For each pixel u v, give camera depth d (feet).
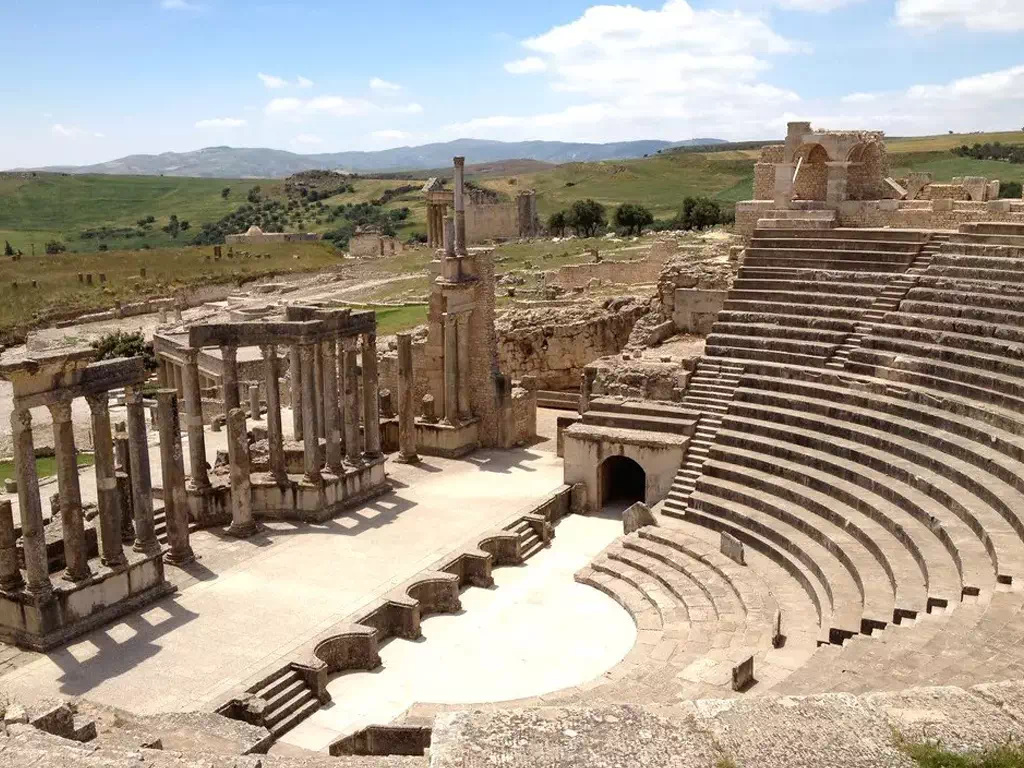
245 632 92.53
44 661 87.15
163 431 106.73
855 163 176.14
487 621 100.22
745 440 122.31
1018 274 124.88
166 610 97.50
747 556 105.19
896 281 136.46
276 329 120.47
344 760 42.06
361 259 495.00
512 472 146.20
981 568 78.54
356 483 130.41
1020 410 102.37
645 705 38.78
